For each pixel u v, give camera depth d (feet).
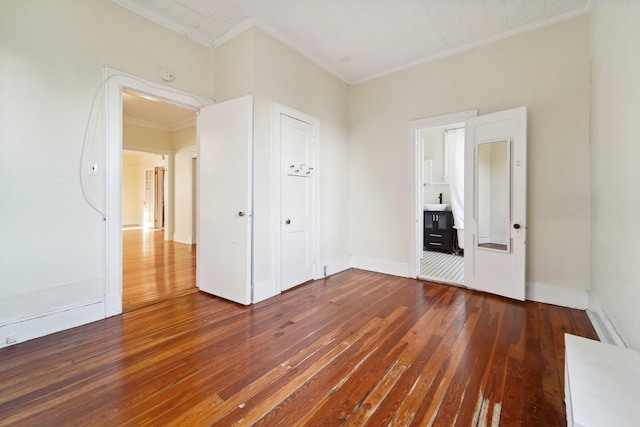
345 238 14.64
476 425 4.47
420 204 13.61
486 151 10.75
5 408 4.78
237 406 4.89
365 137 14.34
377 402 4.99
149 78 9.32
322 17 9.66
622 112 6.19
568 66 9.39
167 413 4.72
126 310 9.07
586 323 8.16
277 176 10.69
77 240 7.89
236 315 8.76
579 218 9.27
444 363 6.18
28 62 7.06
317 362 6.24
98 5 8.20
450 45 11.33
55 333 7.47
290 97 11.28
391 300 10.11
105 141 8.36
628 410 3.12
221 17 9.64
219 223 10.25
